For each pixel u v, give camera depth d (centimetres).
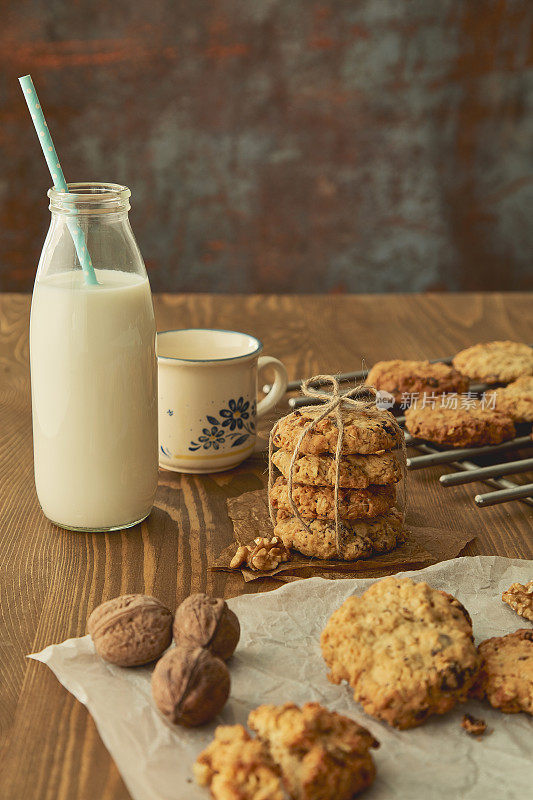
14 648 63
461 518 77
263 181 205
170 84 196
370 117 200
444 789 54
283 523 73
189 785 54
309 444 71
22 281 208
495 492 75
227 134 200
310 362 103
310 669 61
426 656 58
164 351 85
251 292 214
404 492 74
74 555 72
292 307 121
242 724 57
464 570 68
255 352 81
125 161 201
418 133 202
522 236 210
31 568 70
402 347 108
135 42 192
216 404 80
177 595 68
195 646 59
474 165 204
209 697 56
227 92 197
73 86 194
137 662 60
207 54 194
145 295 72
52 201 71
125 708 58
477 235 210
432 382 93
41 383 71
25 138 197
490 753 56
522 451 87
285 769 53
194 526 75
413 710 57
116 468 72
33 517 76
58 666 60
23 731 57
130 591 68
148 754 55
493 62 196
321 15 192
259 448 87
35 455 74
